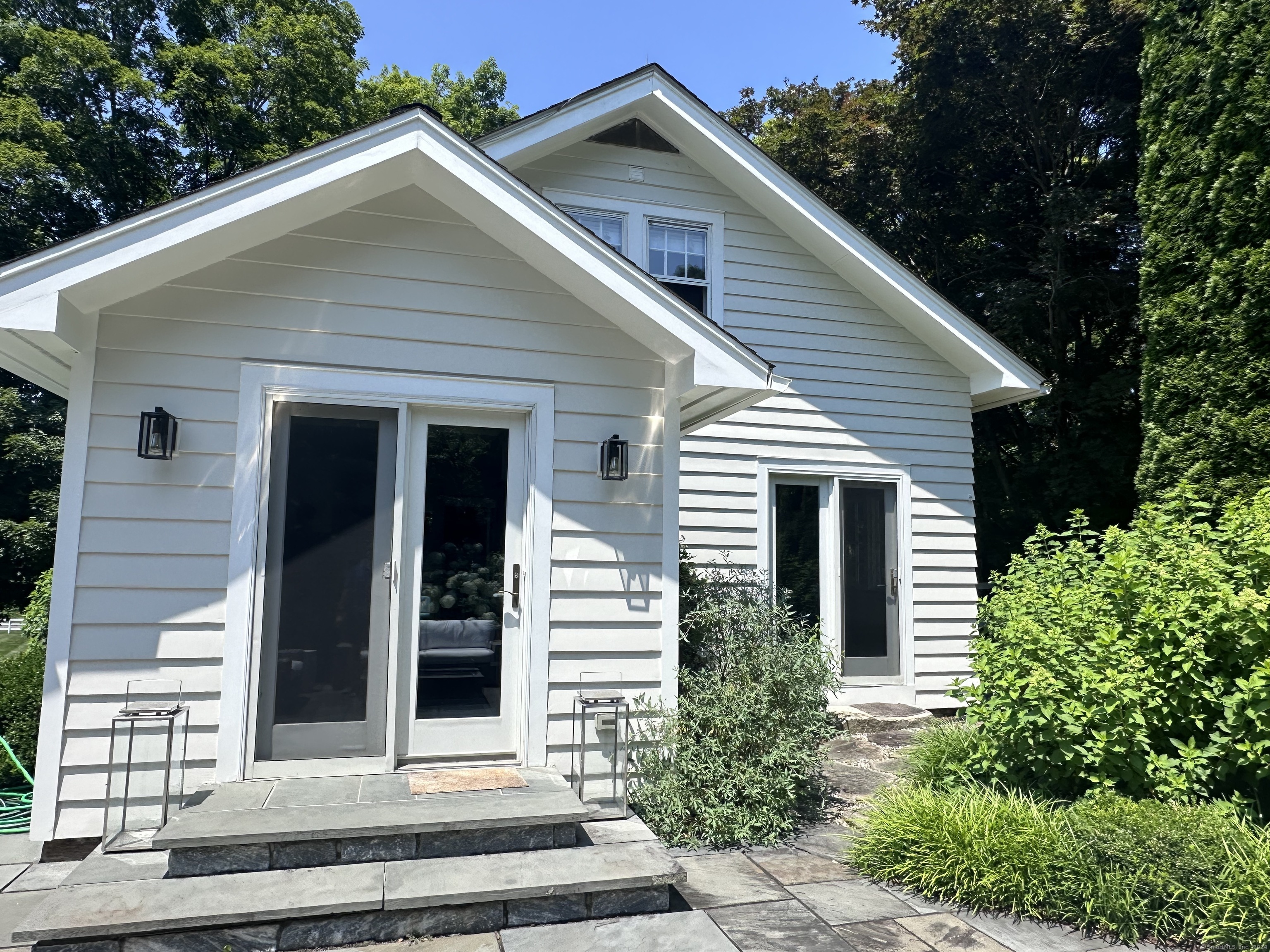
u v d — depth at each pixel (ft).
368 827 11.68
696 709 15.85
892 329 28.27
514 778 14.29
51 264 12.57
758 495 26.35
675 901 12.34
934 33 46.65
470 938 10.79
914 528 27.94
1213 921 10.75
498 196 14.76
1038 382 27.68
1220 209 25.38
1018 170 52.39
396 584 14.89
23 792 16.92
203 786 13.67
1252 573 14.11
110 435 13.80
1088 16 43.93
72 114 54.85
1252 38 24.75
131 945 9.90
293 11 61.87
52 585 13.56
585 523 16.20
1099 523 46.70
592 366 16.51
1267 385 23.72
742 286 27.02
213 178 59.72
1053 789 14.78
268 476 14.49
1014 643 15.30
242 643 13.98
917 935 11.25
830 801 17.63
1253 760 12.66
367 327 15.19
